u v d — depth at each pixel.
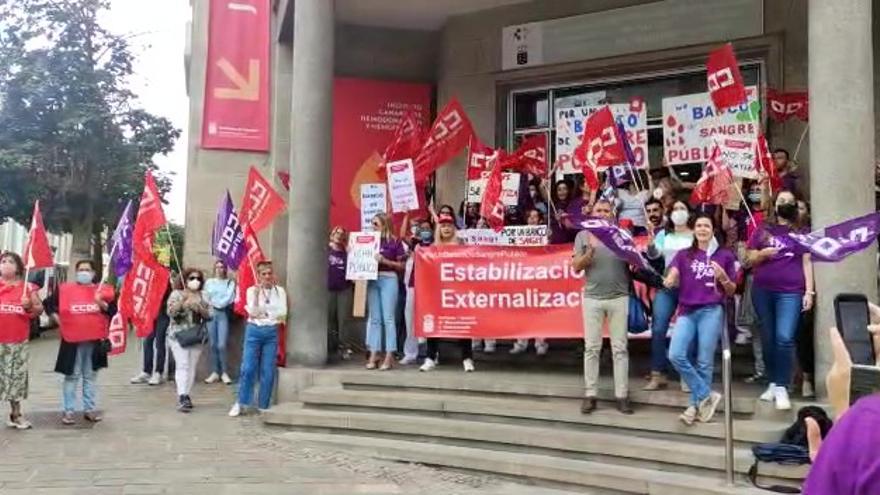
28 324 8.84
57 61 22.41
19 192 22.55
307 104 9.98
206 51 14.01
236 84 14.04
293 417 8.55
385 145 13.48
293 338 9.83
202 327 10.22
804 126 10.09
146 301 10.05
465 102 12.80
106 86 23.16
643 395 7.40
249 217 10.70
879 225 5.90
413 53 13.66
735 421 6.73
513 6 12.45
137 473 6.91
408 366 9.73
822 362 6.88
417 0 12.36
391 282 9.48
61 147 22.66
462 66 12.84
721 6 10.76
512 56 12.41
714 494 5.82
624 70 11.58
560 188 10.46
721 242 8.63
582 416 7.31
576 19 11.91
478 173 10.96
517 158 11.09
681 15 11.07
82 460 7.34
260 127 14.09
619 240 6.96
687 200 10.03
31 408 10.15
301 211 9.89
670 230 8.32
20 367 8.70
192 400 10.88
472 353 9.80
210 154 13.97
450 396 8.35
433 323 9.14
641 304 8.13
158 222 10.14
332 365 10.05
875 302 6.86
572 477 6.57
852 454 1.46
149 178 10.12
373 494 6.40
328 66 10.12
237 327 13.29
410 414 8.25
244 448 7.89
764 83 10.45
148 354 12.59
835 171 6.99
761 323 6.97
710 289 6.68
